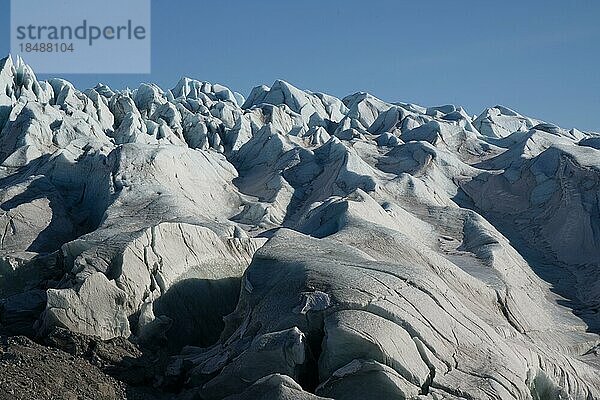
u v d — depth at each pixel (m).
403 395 15.60
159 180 33.34
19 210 30.53
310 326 17.36
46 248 29.08
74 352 19.47
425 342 16.86
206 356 19.48
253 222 35.28
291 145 46.03
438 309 18.08
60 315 20.62
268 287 19.91
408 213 32.72
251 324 18.94
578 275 30.12
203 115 56.16
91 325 20.80
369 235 24.25
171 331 22.08
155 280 22.33
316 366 16.95
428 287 18.73
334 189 37.28
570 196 34.31
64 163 36.00
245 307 20.31
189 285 23.34
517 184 38.28
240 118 53.47
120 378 18.55
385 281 18.30
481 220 33.09
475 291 23.05
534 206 36.50
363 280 18.11
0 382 15.91
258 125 54.78
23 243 29.14
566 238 32.72
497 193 38.69
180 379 18.91
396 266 19.89
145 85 59.16
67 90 52.16
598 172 34.44
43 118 42.88
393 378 15.69
